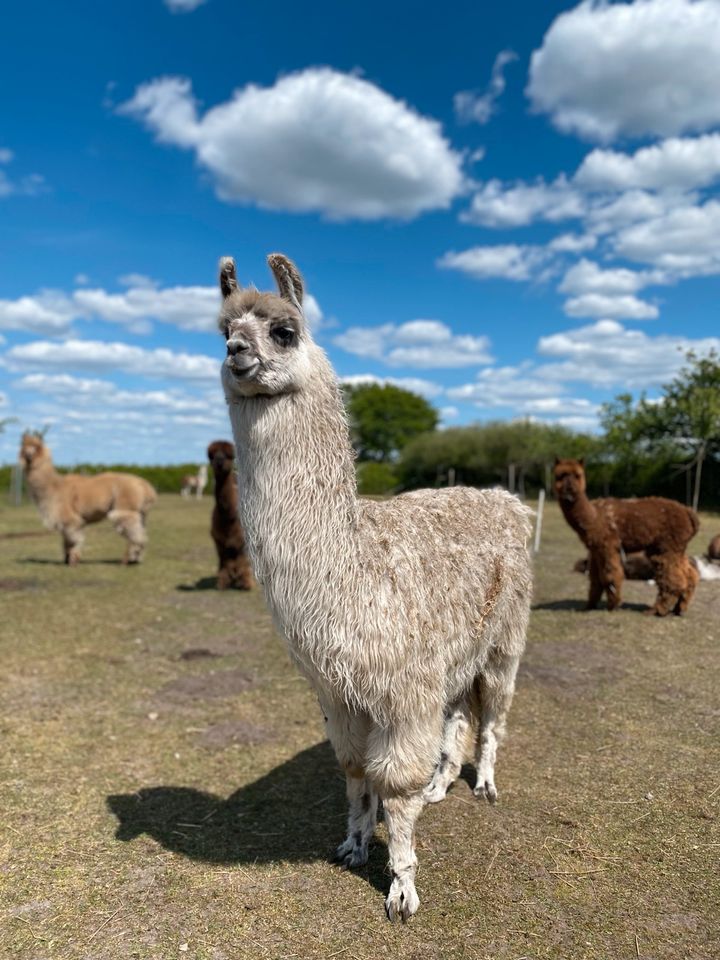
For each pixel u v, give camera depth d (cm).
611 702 494
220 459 902
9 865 303
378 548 271
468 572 311
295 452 257
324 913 272
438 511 323
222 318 259
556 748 420
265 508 258
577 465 757
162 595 905
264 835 332
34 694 521
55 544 1399
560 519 1847
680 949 247
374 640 255
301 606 256
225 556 942
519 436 3594
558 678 546
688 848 310
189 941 255
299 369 254
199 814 351
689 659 595
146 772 398
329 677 260
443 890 284
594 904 273
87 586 949
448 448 3894
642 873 293
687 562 752
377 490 4225
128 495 1132
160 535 1552
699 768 388
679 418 2414
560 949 248
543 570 1059
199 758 418
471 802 357
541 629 697
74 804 359
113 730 458
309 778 393
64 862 306
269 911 273
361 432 6025
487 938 255
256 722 476
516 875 293
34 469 1080
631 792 363
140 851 316
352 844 307
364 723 279
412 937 256
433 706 269
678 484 2495
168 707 502
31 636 684
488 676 360
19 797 364
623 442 2544
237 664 608
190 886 289
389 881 293
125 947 251
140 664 605
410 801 270
